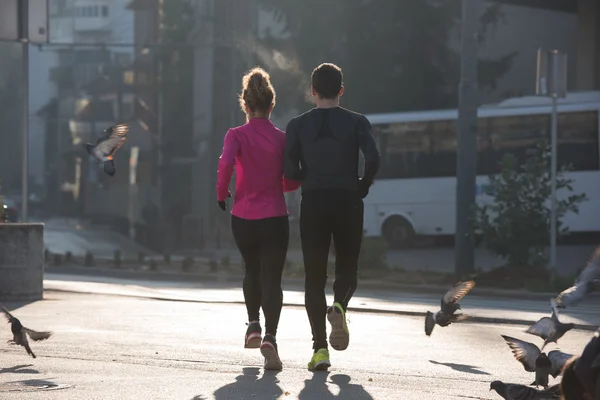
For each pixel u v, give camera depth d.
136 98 76.00
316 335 12.08
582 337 17.23
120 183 78.19
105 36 91.12
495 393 10.80
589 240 52.22
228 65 65.12
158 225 65.62
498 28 68.81
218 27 65.38
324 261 11.98
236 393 10.38
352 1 60.56
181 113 69.69
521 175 34.03
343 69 61.22
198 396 10.18
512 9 68.94
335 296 11.95
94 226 73.25
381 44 60.56
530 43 69.12
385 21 60.34
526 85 69.06
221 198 12.37
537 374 9.24
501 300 27.92
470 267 34.50
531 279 31.69
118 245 62.59
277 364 12.03
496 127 51.69
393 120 54.56
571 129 50.47
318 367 12.00
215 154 65.81
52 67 106.19
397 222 54.47
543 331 9.31
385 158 54.69
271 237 12.20
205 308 20.80
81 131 91.31
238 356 13.25
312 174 11.88
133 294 24.47
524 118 51.25
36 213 97.62
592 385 5.63
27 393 10.27
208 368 12.12
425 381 11.57
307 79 61.72
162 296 24.16
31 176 114.94
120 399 9.99
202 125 68.50
